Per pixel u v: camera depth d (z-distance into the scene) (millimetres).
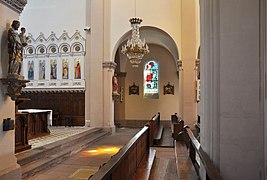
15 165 5789
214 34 3848
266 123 3535
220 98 3768
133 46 11898
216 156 3814
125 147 4664
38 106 16656
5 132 5566
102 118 14703
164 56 19688
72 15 16609
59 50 16422
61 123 16078
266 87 3551
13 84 5543
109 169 3121
